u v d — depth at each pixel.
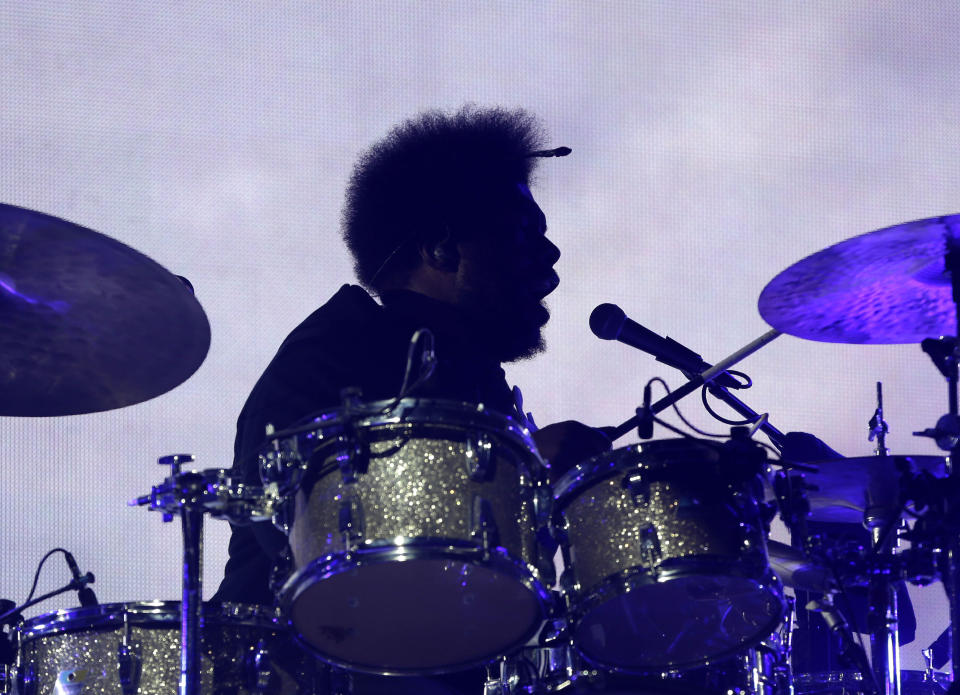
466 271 13.95
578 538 10.75
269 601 11.84
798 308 14.08
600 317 13.94
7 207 10.74
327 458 10.09
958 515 11.80
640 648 11.30
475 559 9.70
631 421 12.84
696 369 14.31
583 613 10.56
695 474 10.55
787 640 13.38
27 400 13.45
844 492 14.64
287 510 10.27
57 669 10.93
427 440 9.99
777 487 11.36
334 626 10.43
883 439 15.30
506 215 14.14
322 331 12.15
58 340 12.62
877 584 11.99
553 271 14.44
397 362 12.27
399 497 9.87
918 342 14.92
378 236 14.59
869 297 13.98
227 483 10.15
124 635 10.79
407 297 13.42
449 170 14.33
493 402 13.12
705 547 10.38
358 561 9.62
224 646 10.78
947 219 12.41
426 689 11.34
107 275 11.55
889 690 13.02
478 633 10.62
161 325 12.18
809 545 11.69
